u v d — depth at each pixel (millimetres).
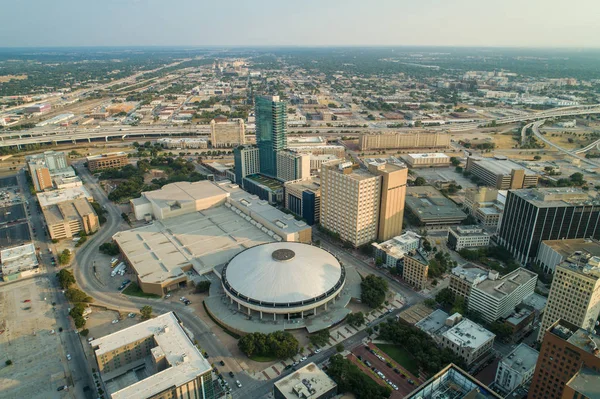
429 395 158625
